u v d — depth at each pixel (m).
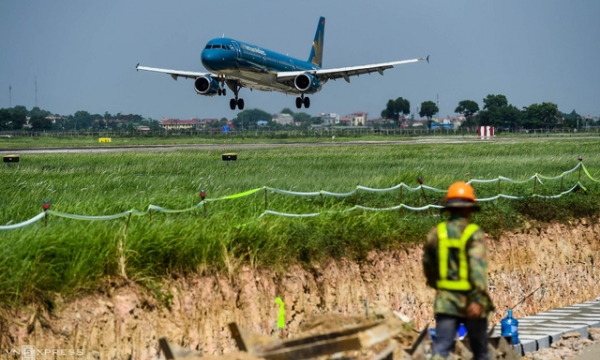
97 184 68.25
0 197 55.53
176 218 43.84
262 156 129.38
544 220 60.88
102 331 31.28
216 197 53.31
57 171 90.62
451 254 23.03
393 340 27.84
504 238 55.75
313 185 65.88
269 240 40.03
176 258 35.88
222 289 36.50
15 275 30.16
